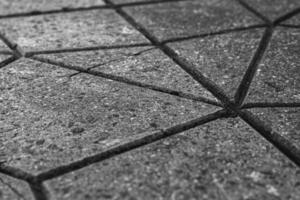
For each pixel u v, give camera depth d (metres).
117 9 0.94
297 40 0.84
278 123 0.66
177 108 0.68
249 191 0.57
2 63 0.77
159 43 0.83
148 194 0.56
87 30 0.86
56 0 0.97
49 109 0.68
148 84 0.73
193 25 0.88
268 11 0.94
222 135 0.64
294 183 0.58
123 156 0.61
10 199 0.56
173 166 0.59
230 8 0.95
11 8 0.94
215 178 0.58
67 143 0.62
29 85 0.72
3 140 0.63
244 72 0.75
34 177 0.58
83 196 0.56
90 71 0.75
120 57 0.79
